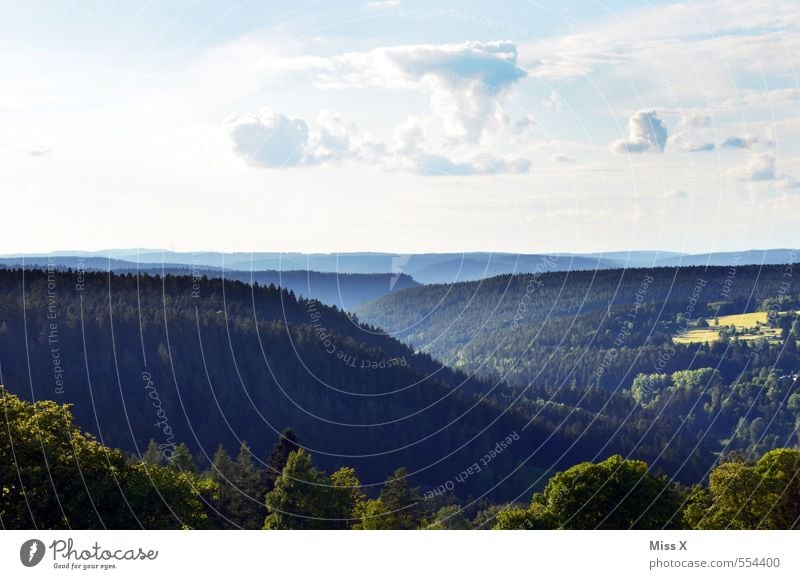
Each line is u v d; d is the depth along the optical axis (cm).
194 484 3750
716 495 3825
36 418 3250
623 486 3638
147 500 3188
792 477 3738
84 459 3161
